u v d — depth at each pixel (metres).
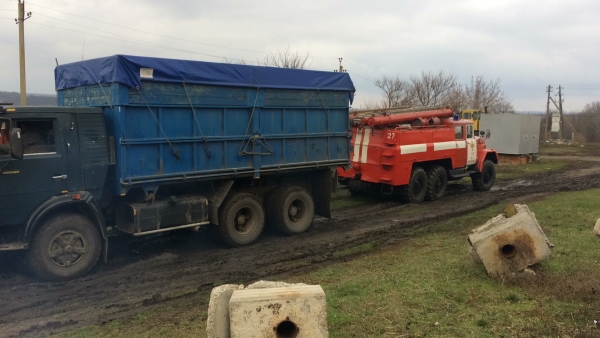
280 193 10.54
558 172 23.61
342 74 11.20
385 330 5.01
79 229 7.70
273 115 9.99
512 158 27.67
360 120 14.37
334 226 11.58
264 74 9.68
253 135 9.66
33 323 5.94
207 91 8.92
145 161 8.27
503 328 4.96
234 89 9.30
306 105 10.54
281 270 8.07
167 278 7.73
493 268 6.56
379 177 14.16
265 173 10.05
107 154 8.09
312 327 3.88
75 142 7.77
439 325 5.09
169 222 8.70
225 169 9.31
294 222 10.75
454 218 12.12
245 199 9.80
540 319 5.12
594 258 7.43
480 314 5.34
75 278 7.67
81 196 7.71
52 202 7.46
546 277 6.37
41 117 7.46
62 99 9.79
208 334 4.09
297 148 10.49
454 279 6.61
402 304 5.71
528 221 6.50
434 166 15.32
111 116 8.12
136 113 8.11
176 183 8.77
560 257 7.48
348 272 7.49
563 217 10.84
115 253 9.15
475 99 49.09
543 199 14.58
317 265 8.34
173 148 8.59
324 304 3.91
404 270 7.24
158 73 8.22
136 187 8.27
